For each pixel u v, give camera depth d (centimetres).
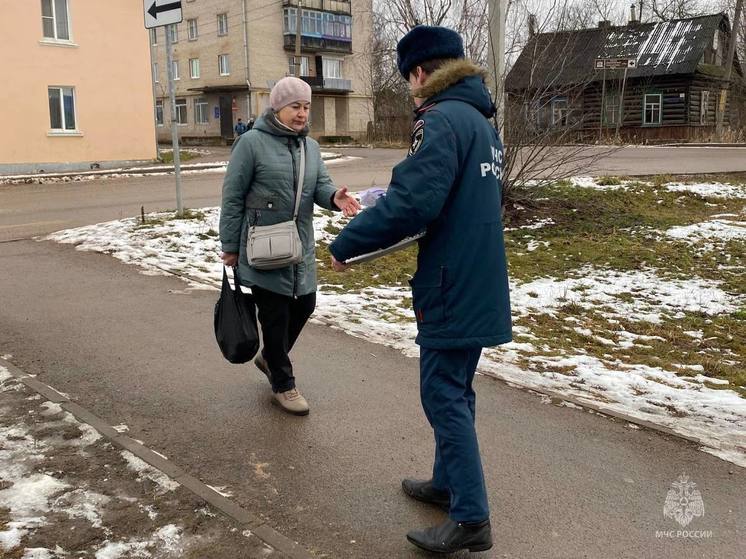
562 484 347
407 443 384
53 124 2233
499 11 913
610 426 414
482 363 519
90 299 654
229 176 395
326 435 392
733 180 1625
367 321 607
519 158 1173
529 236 1030
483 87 283
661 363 556
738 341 629
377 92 4603
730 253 966
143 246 870
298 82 398
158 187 1666
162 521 298
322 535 297
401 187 260
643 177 1556
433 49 280
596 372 509
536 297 746
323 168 421
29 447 360
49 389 435
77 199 1434
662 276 848
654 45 3897
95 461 347
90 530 289
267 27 4819
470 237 271
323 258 878
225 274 402
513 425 413
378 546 290
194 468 351
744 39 4272
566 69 1104
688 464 370
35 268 772
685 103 3738
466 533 276
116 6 2331
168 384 459
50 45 2180
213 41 4922
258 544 284
